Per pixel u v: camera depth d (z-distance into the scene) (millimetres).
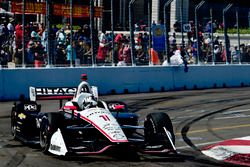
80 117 21172
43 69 43719
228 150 22453
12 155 20844
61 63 45531
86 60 47031
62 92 24766
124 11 58625
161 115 20750
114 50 48594
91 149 20531
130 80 48750
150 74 50062
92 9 46219
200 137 26266
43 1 48125
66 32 49938
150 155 20906
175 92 49594
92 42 46688
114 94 47250
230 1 71438
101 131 19484
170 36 58625
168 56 51656
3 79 41969
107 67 47312
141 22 61094
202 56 54844
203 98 44250
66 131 21094
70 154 18828
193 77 53250
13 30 44469
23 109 24484
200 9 55594
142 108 37438
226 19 55906
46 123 20656
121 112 22859
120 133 19188
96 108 21156
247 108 38250
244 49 58625
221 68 55500
